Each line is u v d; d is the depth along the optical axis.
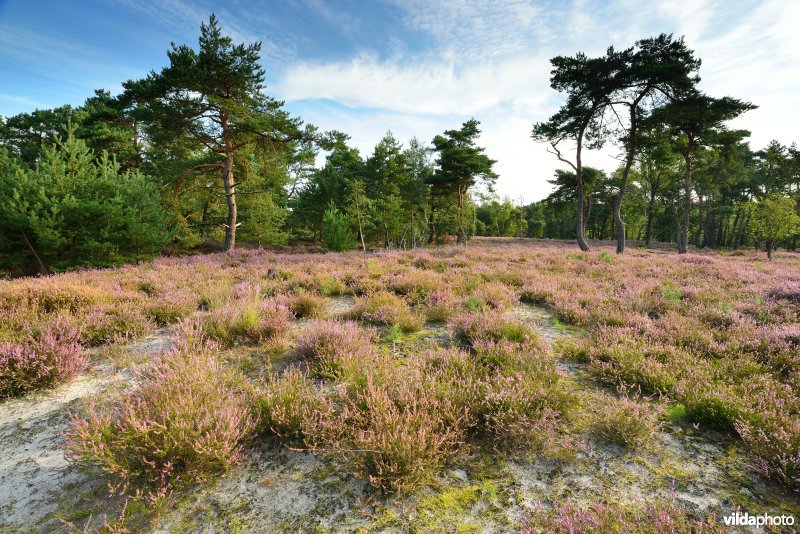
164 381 3.12
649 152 31.89
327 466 2.70
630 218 61.50
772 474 2.55
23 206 12.52
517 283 9.83
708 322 5.90
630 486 2.49
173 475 2.47
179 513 2.26
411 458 2.48
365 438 2.74
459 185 41.25
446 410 2.99
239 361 4.38
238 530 2.14
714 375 3.97
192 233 25.86
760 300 7.02
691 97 21.62
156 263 12.91
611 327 5.56
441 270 11.55
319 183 38.25
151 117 17.55
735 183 49.62
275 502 2.36
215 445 2.56
